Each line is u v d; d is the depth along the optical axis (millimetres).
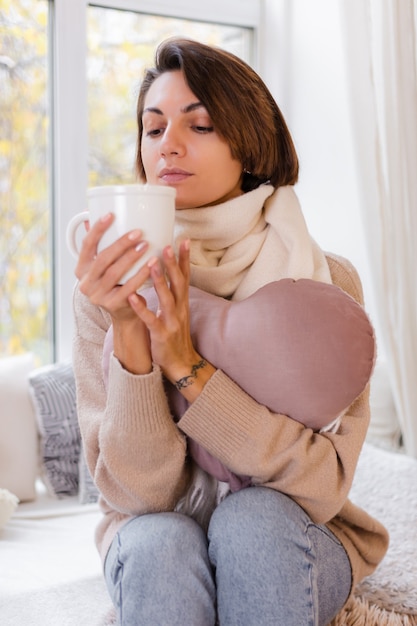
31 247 2027
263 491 898
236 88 1015
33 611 1190
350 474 953
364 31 1731
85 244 804
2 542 1490
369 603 1243
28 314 2041
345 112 2018
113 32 2074
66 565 1388
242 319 916
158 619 828
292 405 910
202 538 909
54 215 2037
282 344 893
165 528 890
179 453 943
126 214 781
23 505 1713
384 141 1808
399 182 1746
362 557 1118
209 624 867
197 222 1045
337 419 945
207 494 1021
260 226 1078
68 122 1996
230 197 1099
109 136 2090
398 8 1702
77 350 1089
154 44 2141
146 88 1095
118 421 916
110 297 827
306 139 2182
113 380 910
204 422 902
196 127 1019
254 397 921
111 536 1021
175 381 912
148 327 869
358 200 1859
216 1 2174
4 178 1975
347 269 1139
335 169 2076
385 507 1567
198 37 2217
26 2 1948
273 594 832
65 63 1977
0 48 1931
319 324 893
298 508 905
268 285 931
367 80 1739
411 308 1774
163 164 1023
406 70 1718
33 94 1986
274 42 2234
